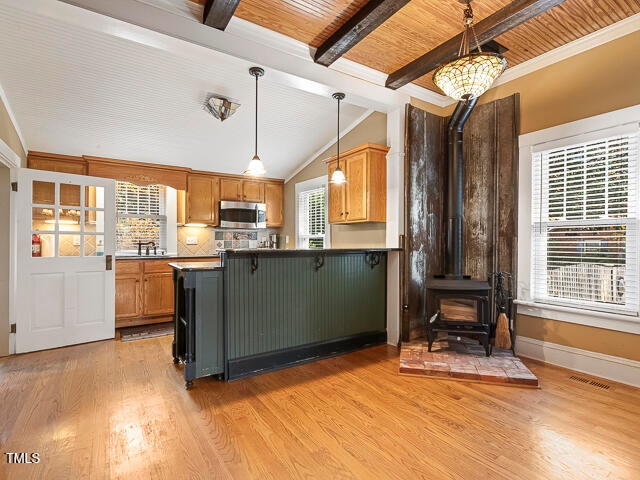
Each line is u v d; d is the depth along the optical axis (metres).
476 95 2.15
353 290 3.50
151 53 2.94
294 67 2.89
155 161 4.74
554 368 2.93
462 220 3.52
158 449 1.80
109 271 3.80
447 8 2.40
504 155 3.37
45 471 1.62
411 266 3.60
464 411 2.21
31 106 3.39
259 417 2.14
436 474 1.62
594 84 2.77
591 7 2.43
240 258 2.81
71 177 3.58
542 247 3.13
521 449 1.81
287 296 3.06
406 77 3.25
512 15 2.29
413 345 3.39
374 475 1.62
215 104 3.65
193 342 2.58
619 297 2.68
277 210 6.00
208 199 5.28
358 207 3.73
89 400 2.34
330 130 4.59
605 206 2.74
